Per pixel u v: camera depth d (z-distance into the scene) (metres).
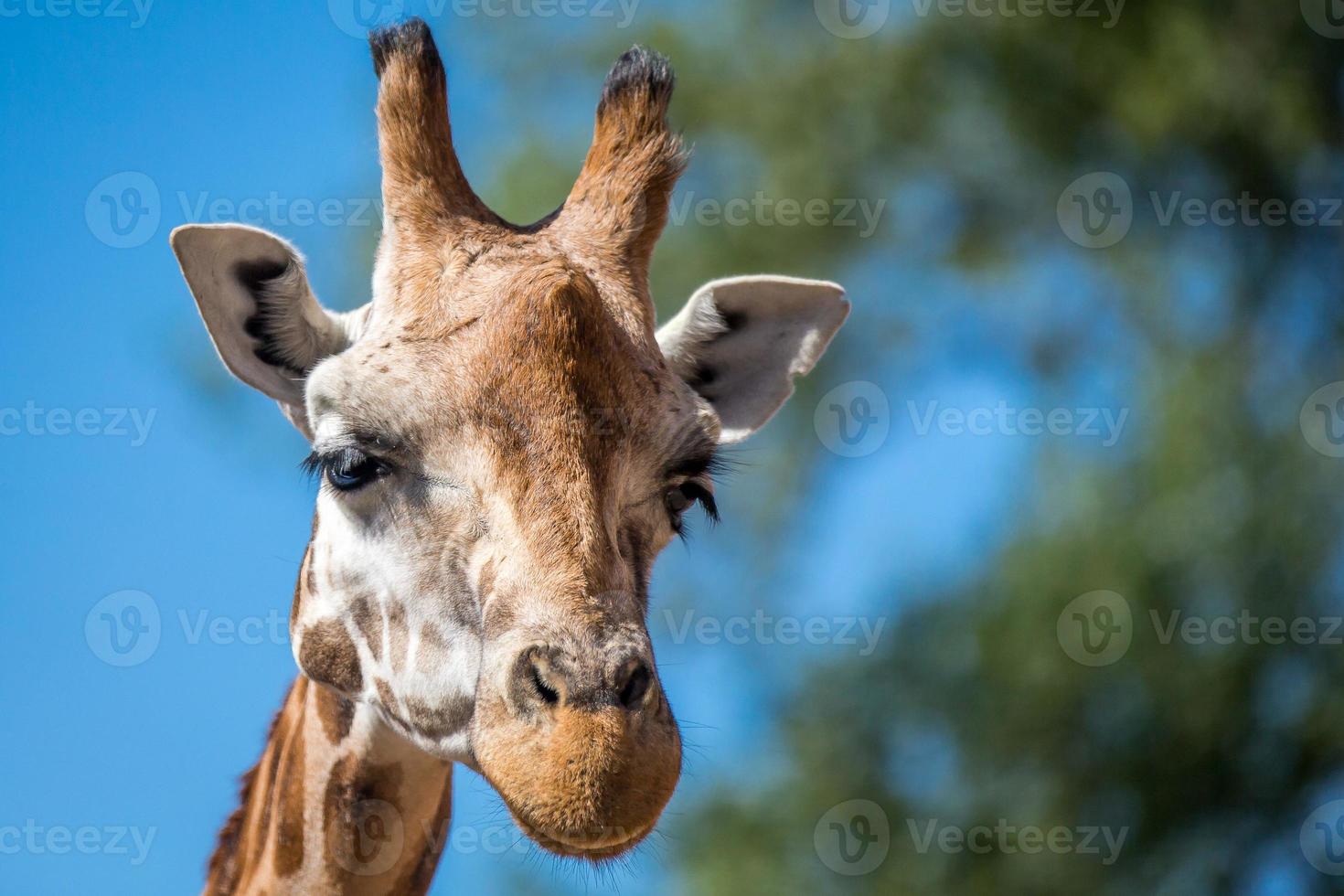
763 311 10.88
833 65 27.91
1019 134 27.47
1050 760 25.45
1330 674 24.53
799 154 27.75
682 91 28.06
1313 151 26.75
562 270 8.73
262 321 9.78
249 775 10.62
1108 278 27.53
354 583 9.07
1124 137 27.05
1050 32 26.75
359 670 9.17
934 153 27.98
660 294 27.45
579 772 7.73
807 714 26.45
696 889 25.28
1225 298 27.00
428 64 9.59
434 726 8.76
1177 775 25.02
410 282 9.11
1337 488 24.55
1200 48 25.75
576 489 8.37
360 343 9.00
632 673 7.99
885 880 25.28
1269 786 24.88
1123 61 26.23
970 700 25.48
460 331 8.75
